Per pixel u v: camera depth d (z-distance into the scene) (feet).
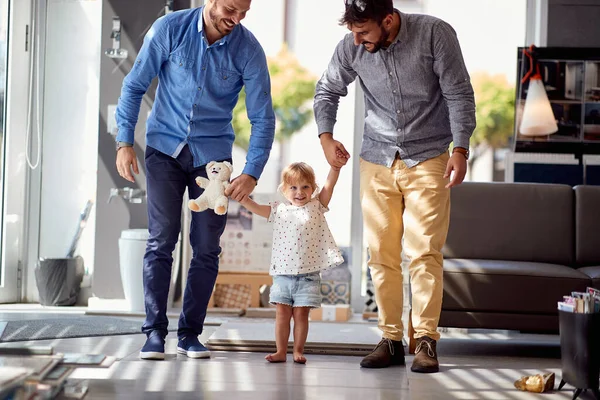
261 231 18.43
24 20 18.31
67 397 8.05
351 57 11.02
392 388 9.43
